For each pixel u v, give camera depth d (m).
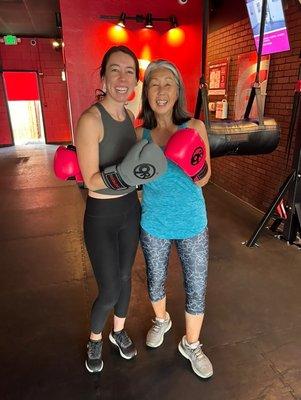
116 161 1.33
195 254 1.44
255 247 2.87
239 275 2.44
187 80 4.98
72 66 4.58
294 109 2.59
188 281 1.50
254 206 3.89
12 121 9.62
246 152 2.21
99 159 1.30
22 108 9.70
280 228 3.24
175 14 4.71
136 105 4.49
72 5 4.36
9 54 8.68
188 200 1.38
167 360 1.67
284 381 1.54
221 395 1.48
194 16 4.75
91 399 1.47
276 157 3.39
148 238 1.49
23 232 3.32
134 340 1.81
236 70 3.98
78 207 4.08
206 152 1.38
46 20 6.97
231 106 4.20
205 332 1.86
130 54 1.29
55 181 5.32
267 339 1.80
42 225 3.50
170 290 2.27
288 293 2.21
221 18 4.21
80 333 1.88
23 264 2.67
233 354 1.70
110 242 1.40
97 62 4.64
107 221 1.37
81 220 3.63
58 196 4.54
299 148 2.67
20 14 6.43
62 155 1.42
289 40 3.01
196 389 1.51
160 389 1.51
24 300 2.19
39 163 6.74
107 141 1.29
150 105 1.40
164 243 1.49
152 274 1.59
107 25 4.54
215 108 4.53
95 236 1.38
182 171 1.35
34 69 8.91
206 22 1.82
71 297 2.22
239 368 1.61
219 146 2.02
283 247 2.87
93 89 4.70
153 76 1.33
